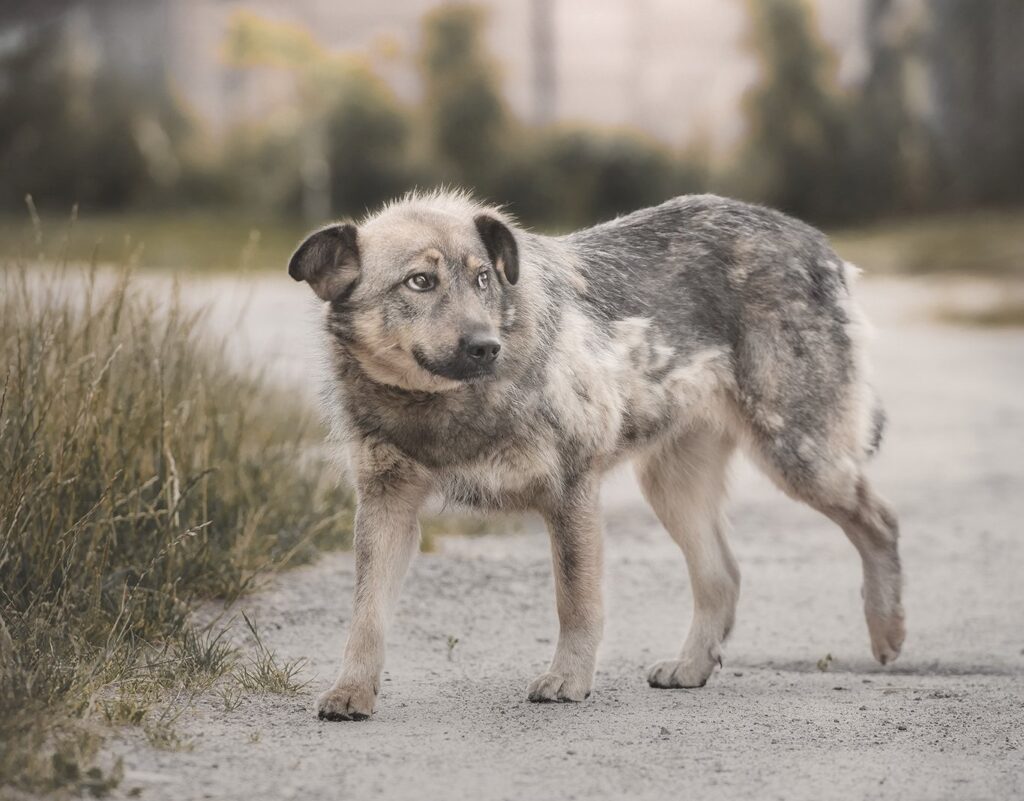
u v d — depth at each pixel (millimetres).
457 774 6531
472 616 10445
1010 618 10695
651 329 8992
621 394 8758
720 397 9461
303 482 12156
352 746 6977
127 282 10141
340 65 57781
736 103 62344
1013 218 57562
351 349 8078
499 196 57750
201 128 58344
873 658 9766
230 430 11672
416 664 9164
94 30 57594
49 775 6062
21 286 10172
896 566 9508
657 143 60844
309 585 10594
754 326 9375
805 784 6484
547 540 13117
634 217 9578
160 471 9859
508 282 8047
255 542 10727
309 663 8859
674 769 6672
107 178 55250
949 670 9453
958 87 63125
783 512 14703
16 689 6840
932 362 27906
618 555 12719
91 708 7105
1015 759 6930
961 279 45344
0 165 54688
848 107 62531
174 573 9531
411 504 8297
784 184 61531
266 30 58812
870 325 9852
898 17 63938
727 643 9742
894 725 7562
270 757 6699
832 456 9438
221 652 8398
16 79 55469
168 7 58312
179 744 6711
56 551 8492
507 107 59531
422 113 58688
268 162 57000
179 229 48781
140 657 8258
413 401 8000
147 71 58156
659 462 9570
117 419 9773
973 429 20016
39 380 9320
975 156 62625
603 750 6980
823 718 7734
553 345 8297
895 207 62375
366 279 8031
